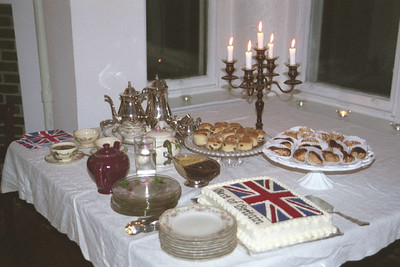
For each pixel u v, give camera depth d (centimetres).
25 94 287
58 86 260
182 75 310
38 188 173
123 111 198
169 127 194
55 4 241
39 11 260
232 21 308
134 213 135
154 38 293
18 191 197
